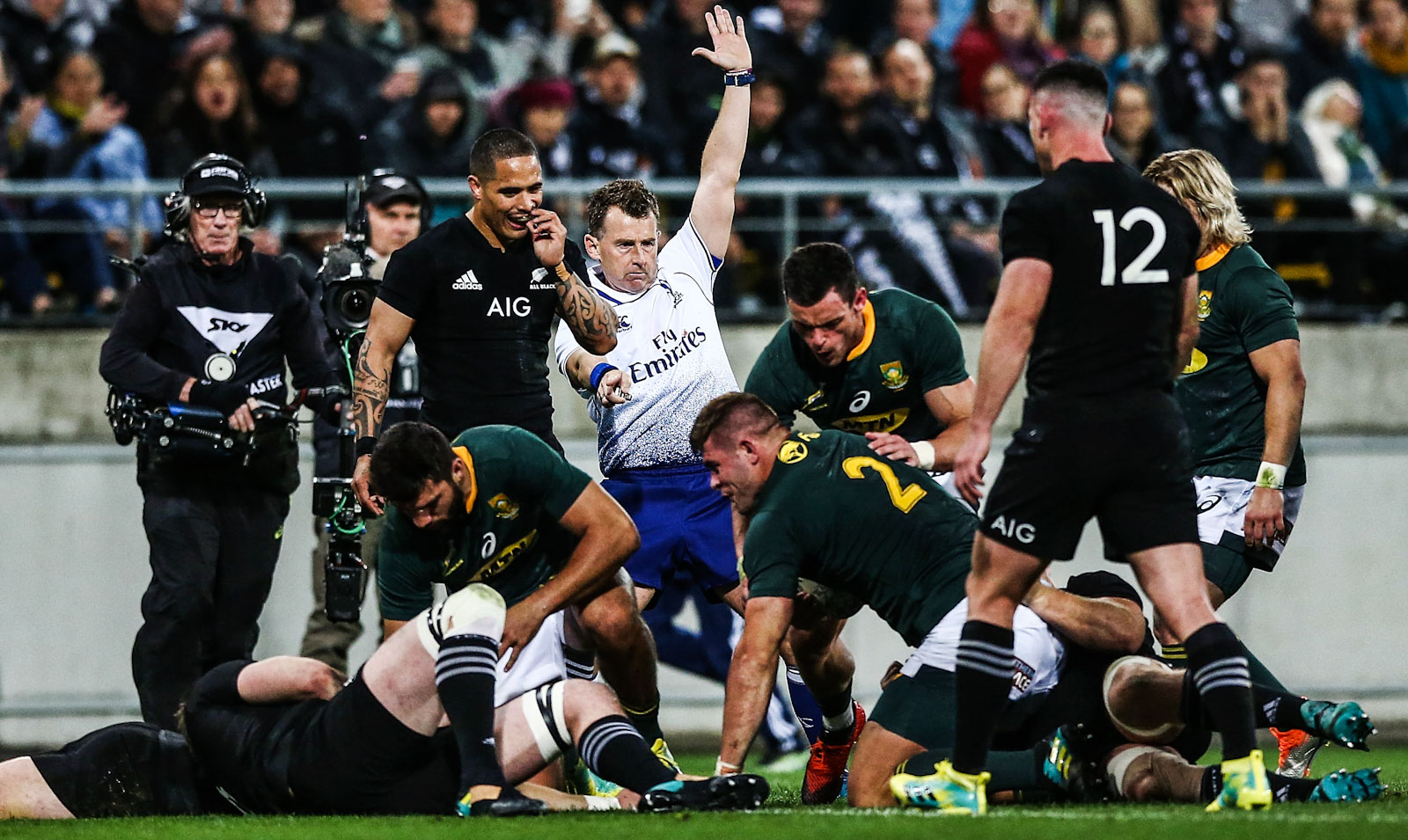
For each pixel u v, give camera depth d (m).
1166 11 42.25
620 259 22.31
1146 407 15.79
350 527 22.00
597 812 17.17
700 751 30.78
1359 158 39.84
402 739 17.14
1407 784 21.05
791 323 21.45
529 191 20.06
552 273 20.62
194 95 33.16
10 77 36.31
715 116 36.34
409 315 20.44
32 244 32.72
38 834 16.41
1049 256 15.77
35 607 31.73
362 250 23.16
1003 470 16.03
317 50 36.62
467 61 38.09
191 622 22.84
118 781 18.11
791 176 35.16
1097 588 19.30
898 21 39.94
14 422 32.31
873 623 32.75
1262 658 33.78
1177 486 15.89
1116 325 15.75
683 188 33.34
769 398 21.31
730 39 24.02
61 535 31.89
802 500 17.91
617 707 17.56
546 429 20.83
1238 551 21.27
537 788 17.92
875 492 18.06
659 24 38.81
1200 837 14.60
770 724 29.16
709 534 22.91
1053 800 17.67
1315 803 16.67
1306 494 34.09
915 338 20.89
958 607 17.92
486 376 20.53
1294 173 38.44
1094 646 18.44
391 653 17.08
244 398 22.84
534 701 17.72
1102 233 15.73
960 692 16.20
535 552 18.61
